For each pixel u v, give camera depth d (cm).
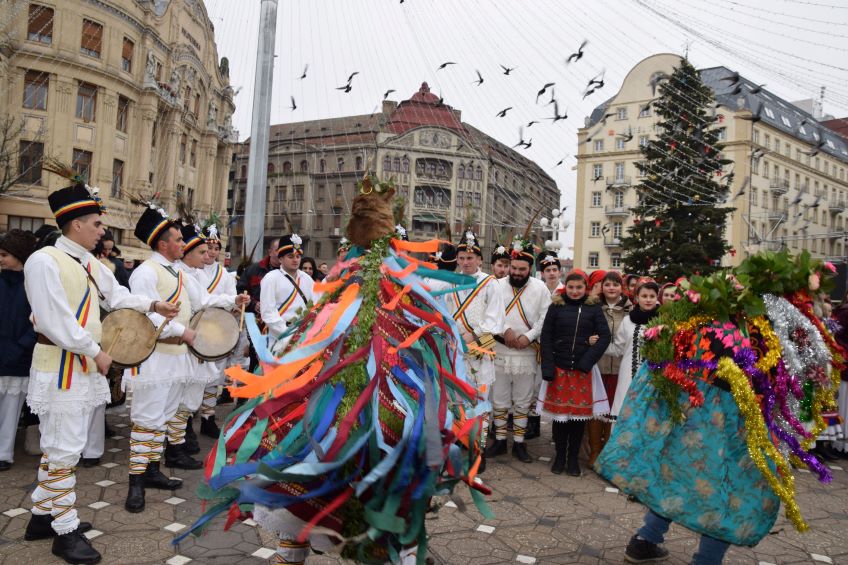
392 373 212
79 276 328
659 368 311
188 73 3164
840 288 839
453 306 532
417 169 3372
